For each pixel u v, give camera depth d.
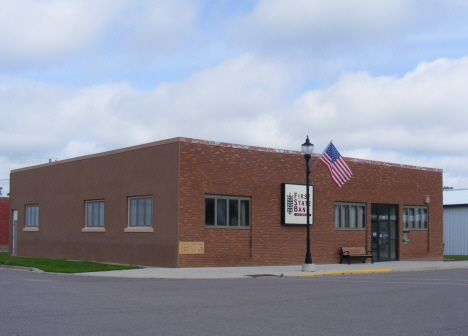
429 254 32.91
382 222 30.62
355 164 29.19
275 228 25.44
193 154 22.70
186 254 22.27
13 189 33.62
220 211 23.58
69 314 10.46
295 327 9.46
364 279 19.55
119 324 9.48
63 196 28.91
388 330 9.32
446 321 10.31
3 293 13.68
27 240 31.73
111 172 25.72
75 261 25.67
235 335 8.68
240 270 21.84
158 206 23.05
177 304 12.04
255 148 24.94
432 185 33.56
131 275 19.41
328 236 27.53
